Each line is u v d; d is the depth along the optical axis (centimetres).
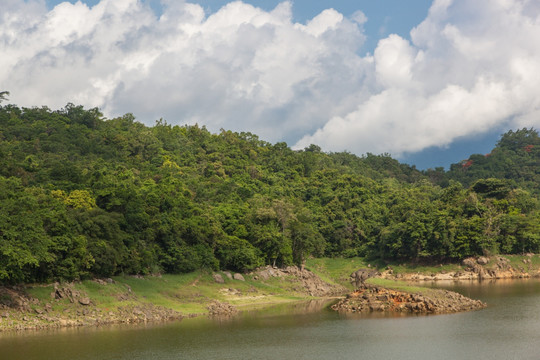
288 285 14300
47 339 7706
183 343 7688
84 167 19525
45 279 9481
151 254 12231
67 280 9762
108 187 13212
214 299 12031
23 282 9162
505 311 9875
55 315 8800
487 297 11925
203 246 13800
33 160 18350
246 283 13775
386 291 11181
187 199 16412
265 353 7100
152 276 12238
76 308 9212
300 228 16375
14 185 11725
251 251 14375
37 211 9531
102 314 9319
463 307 10262
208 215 14900
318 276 16200
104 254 10488
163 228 12988
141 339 7919
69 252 9656
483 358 6625
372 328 8581
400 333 8119
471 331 8119
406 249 19275
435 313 9831
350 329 8569
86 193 12188
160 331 8556
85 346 7362
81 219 10506
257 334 8331
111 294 10150
